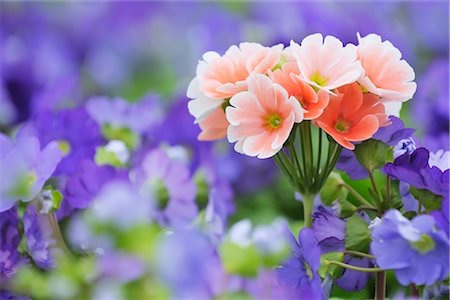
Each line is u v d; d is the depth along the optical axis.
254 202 0.96
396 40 1.20
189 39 1.36
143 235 0.51
